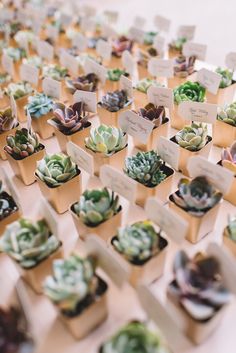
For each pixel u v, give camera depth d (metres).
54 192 0.44
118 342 0.28
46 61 0.78
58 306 0.32
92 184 0.50
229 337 0.33
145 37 0.80
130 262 0.35
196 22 1.12
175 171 0.51
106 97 0.58
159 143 0.46
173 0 1.28
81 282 0.31
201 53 0.68
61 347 0.33
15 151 0.48
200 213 0.39
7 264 0.40
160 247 0.36
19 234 0.35
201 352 0.32
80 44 0.78
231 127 0.51
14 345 0.29
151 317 0.32
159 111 0.53
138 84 0.62
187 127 0.49
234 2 1.20
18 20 0.94
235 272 0.31
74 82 0.61
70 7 1.00
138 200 0.46
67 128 0.52
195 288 0.31
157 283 0.38
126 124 0.51
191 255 0.40
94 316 0.33
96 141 0.48
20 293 0.31
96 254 0.34
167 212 0.36
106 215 0.39
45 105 0.57
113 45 0.75
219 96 0.60
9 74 0.72
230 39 1.01
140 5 1.27
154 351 0.28
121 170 0.51
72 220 0.45
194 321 0.31
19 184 0.51
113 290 0.37
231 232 0.38
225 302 0.31
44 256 0.36
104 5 1.28
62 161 0.44
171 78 0.66
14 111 0.54
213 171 0.40
